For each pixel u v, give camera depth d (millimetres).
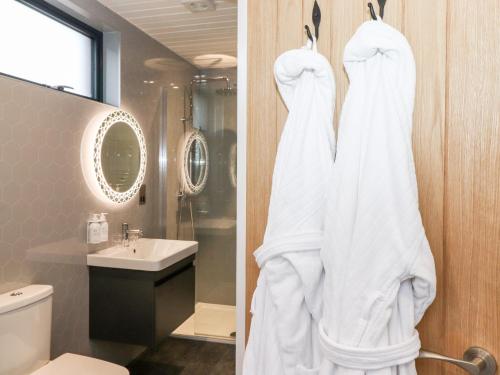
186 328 3170
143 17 2488
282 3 864
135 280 2166
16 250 1715
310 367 776
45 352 1719
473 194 712
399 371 682
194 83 3361
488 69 695
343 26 806
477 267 710
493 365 691
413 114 752
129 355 2627
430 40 736
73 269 2104
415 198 679
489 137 698
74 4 2051
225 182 3379
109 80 2490
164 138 3072
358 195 694
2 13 1802
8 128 1656
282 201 776
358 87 732
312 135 775
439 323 744
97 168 2264
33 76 1990
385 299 662
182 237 3375
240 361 944
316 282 752
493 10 690
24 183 1749
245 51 904
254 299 849
